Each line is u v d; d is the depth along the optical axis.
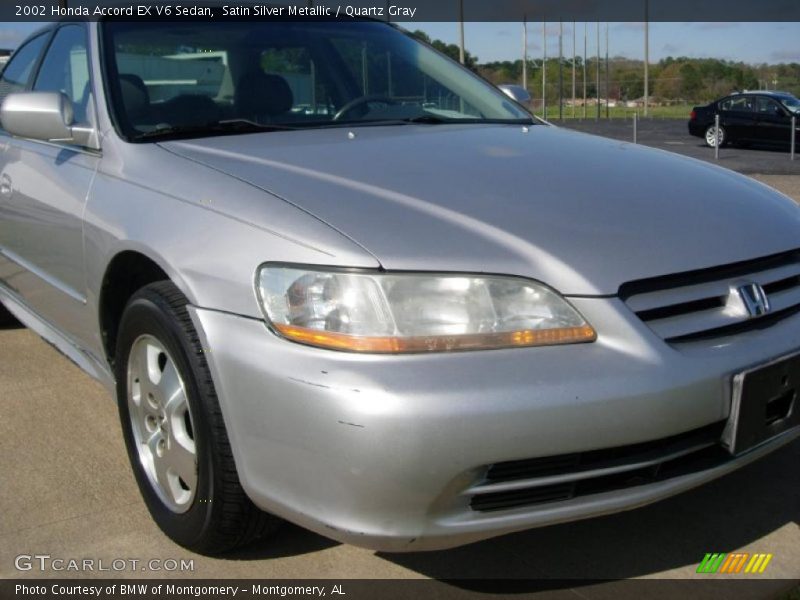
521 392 1.96
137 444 2.74
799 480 3.02
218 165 2.60
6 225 3.79
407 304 2.04
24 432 3.44
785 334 2.35
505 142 2.99
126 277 2.84
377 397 1.93
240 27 3.54
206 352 2.22
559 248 2.17
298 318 2.07
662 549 2.60
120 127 3.00
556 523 2.10
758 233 2.48
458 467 1.94
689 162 3.05
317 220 2.19
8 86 4.27
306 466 2.04
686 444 2.16
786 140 19.20
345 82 3.51
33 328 3.91
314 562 2.52
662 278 2.20
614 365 2.04
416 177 2.47
